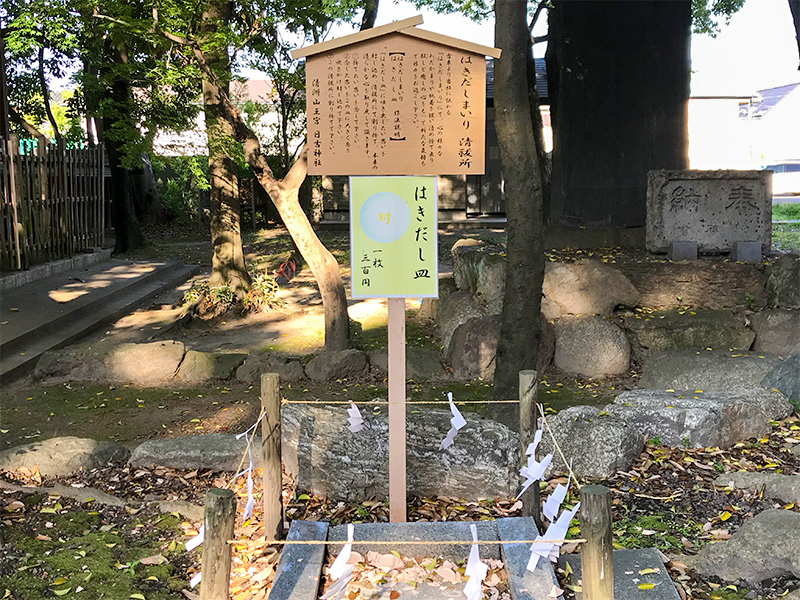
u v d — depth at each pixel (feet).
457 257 31.89
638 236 33.35
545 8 36.06
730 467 15.85
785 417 18.40
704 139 80.38
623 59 34.40
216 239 36.04
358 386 24.90
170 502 14.44
